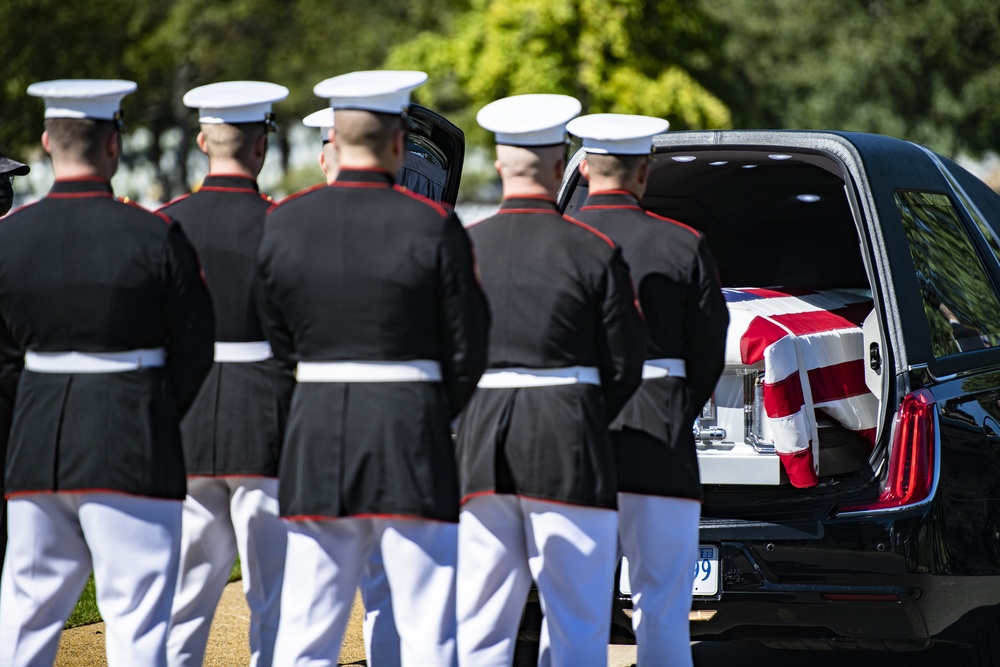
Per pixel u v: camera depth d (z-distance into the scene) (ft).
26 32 161.58
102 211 32.22
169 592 32.76
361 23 307.17
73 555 33.19
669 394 36.94
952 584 39.34
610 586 34.45
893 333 40.55
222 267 37.32
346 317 31.04
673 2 198.39
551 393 33.58
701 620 40.04
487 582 34.73
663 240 36.88
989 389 43.62
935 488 39.24
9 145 164.25
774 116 265.34
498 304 33.99
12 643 32.50
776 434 42.04
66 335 31.96
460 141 51.31
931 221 45.80
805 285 56.95
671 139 46.62
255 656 38.22
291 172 332.19
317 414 31.30
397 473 30.83
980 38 244.42
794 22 248.73
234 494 38.09
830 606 39.04
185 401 33.27
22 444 32.22
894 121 248.93
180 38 291.99
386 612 39.47
